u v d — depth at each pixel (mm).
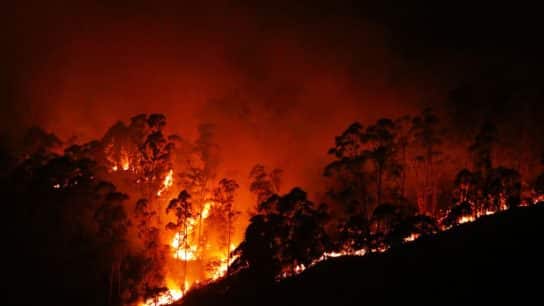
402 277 57844
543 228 58750
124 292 77562
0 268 80188
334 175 80000
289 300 61406
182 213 81062
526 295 47562
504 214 66812
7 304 74875
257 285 67188
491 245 58219
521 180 78375
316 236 69812
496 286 50281
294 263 68875
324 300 58531
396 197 80312
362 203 79375
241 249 70000
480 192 75875
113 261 79688
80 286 79000
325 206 74688
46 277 79938
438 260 58906
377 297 55344
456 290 51688
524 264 52562
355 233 72000
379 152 80188
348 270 64250
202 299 70062
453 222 70625
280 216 70250
